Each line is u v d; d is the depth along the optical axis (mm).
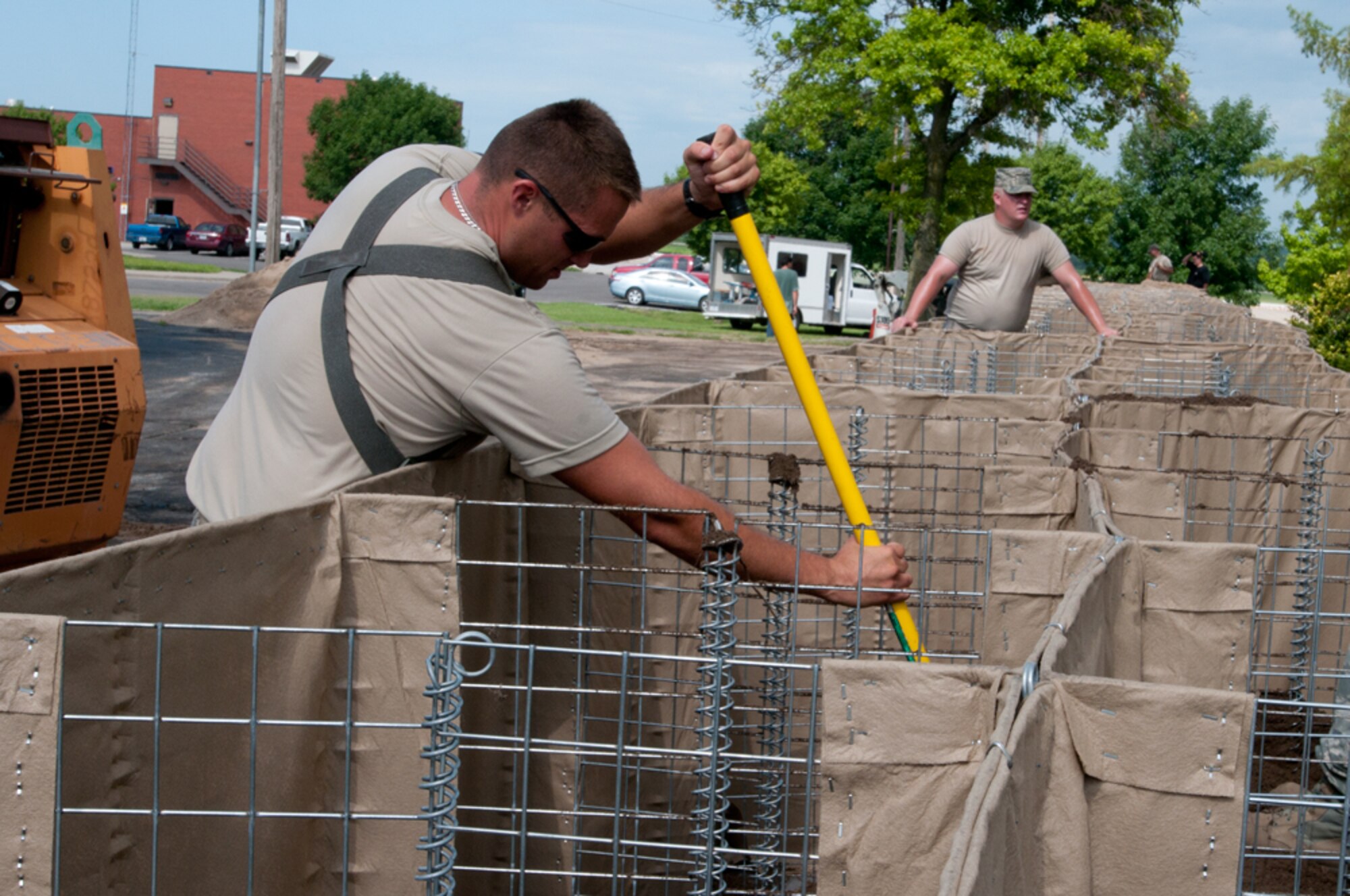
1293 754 3100
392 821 2027
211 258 43938
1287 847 2520
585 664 2805
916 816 1536
